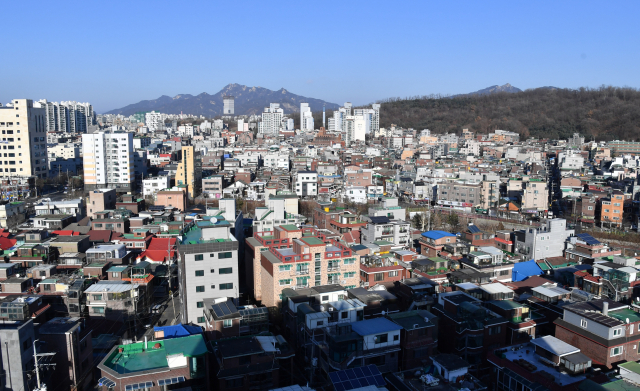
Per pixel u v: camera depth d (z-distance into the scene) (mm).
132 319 87812
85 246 120125
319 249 92750
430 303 80062
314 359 68188
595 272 99500
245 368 60281
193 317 86125
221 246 86062
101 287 88188
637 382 56594
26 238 119750
